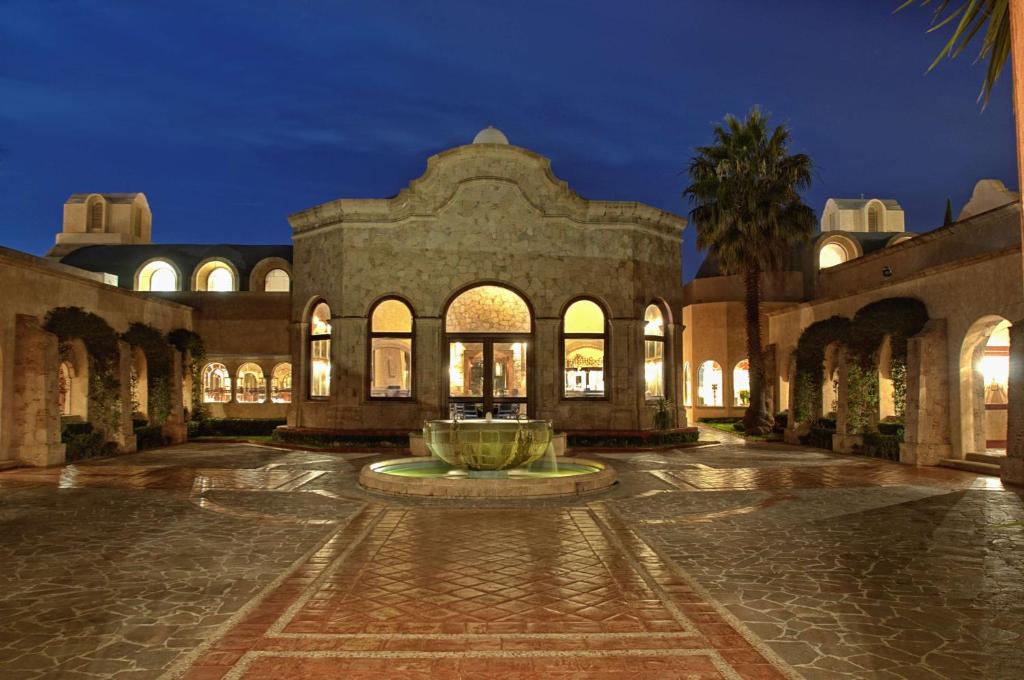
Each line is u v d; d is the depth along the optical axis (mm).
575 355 21891
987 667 5047
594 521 10094
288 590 6836
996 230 18312
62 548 8523
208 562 7871
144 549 8484
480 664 5090
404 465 14852
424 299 21484
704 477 14789
